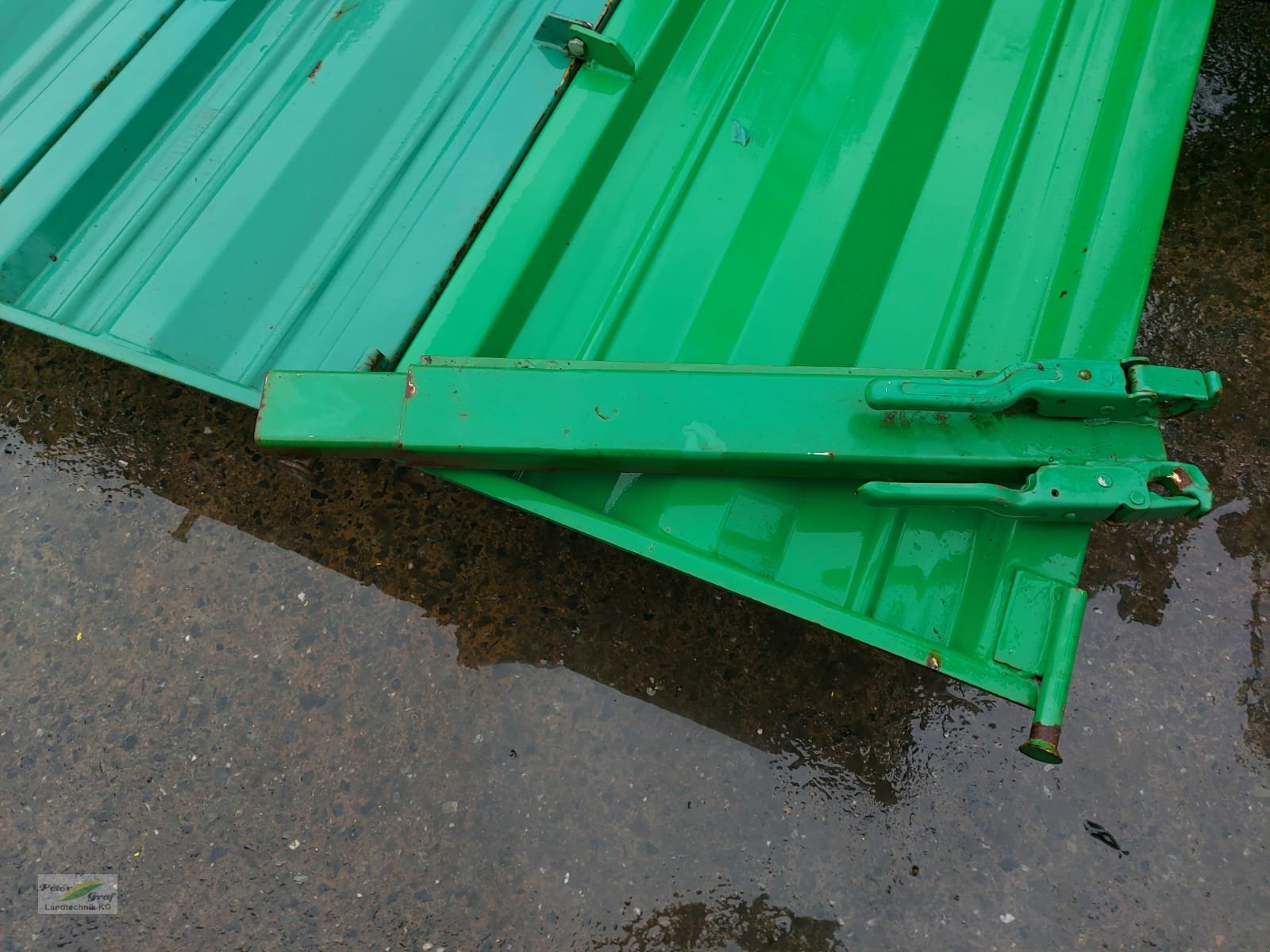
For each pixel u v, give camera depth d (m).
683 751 2.15
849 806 2.09
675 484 1.78
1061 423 1.66
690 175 2.08
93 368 2.62
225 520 2.43
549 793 2.13
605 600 2.30
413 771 2.16
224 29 2.42
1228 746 2.09
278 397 1.76
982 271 1.93
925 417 1.65
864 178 2.04
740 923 2.01
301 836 2.11
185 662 2.28
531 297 1.98
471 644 2.27
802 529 1.74
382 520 2.41
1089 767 2.08
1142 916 1.97
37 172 2.29
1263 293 2.54
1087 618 2.22
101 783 2.17
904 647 1.57
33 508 2.47
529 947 2.01
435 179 2.12
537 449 1.68
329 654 2.28
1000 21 2.21
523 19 2.29
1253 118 2.79
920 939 1.98
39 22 2.51
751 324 1.91
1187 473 1.58
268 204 2.17
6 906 2.08
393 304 1.98
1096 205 1.92
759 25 2.24
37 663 2.30
